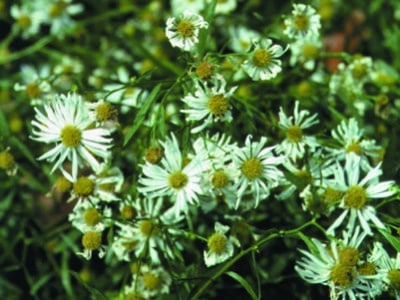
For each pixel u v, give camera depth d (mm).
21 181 381
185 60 296
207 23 284
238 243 293
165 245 304
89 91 300
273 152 315
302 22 312
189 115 289
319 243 274
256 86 342
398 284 277
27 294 378
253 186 284
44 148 369
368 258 279
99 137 287
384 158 300
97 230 299
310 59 359
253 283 335
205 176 283
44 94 350
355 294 282
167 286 310
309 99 346
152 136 286
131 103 341
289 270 342
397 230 280
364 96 344
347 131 305
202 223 329
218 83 290
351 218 282
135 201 304
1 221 380
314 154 304
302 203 309
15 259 359
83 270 371
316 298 342
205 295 337
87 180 299
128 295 313
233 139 313
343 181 283
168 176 283
